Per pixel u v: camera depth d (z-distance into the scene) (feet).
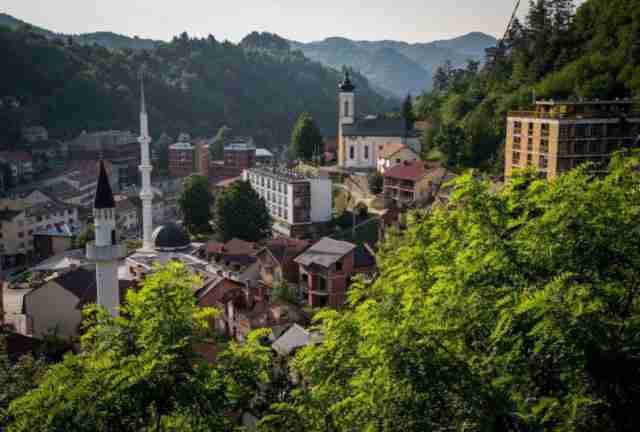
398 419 68.54
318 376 87.92
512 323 70.18
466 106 544.21
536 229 77.25
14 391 122.93
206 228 487.61
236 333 251.39
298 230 434.71
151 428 78.95
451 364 69.41
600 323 64.44
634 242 72.54
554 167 323.16
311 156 635.66
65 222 523.70
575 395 63.82
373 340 73.77
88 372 78.28
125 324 85.76
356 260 293.64
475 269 79.30
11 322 320.09
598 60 410.93
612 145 321.93
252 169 509.35
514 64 516.73
